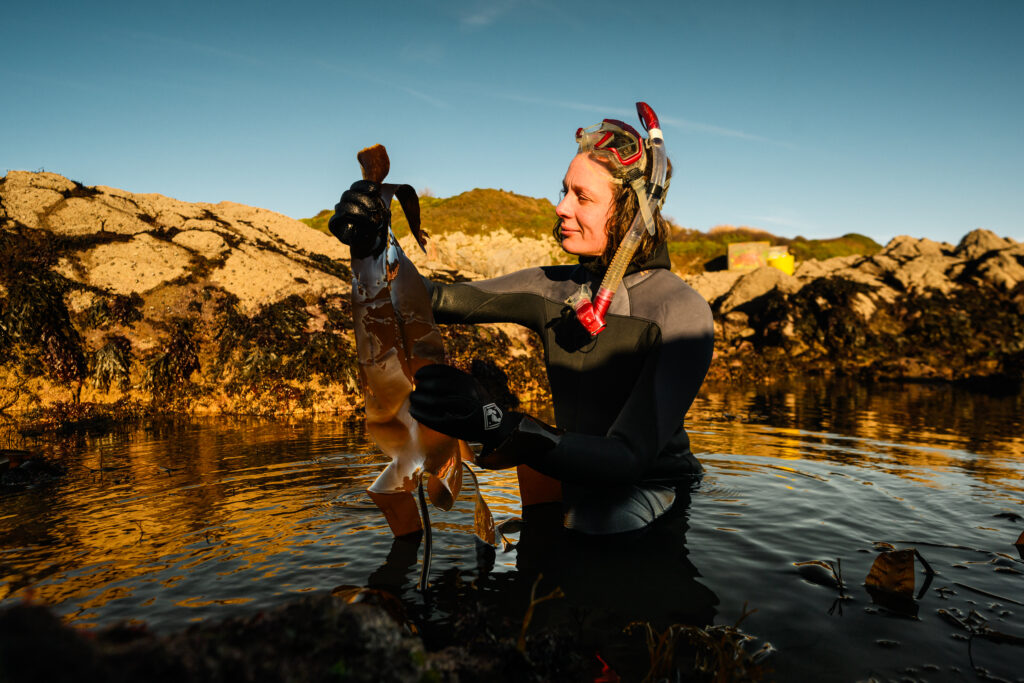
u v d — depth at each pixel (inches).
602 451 76.5
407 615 62.1
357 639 39.1
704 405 293.4
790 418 241.1
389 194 75.6
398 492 85.4
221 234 334.3
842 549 84.4
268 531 90.8
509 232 887.7
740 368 530.6
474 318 105.0
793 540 87.4
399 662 40.2
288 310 287.4
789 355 600.1
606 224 93.6
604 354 94.0
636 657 56.3
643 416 82.3
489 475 130.7
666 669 53.7
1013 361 530.6
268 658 35.3
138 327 268.5
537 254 851.4
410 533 88.6
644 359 92.1
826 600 68.8
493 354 301.9
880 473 131.7
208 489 117.1
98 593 68.4
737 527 92.7
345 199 73.3
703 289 825.5
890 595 70.3
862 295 650.8
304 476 127.5
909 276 714.2
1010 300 650.8
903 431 204.1
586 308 89.4
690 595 69.6
